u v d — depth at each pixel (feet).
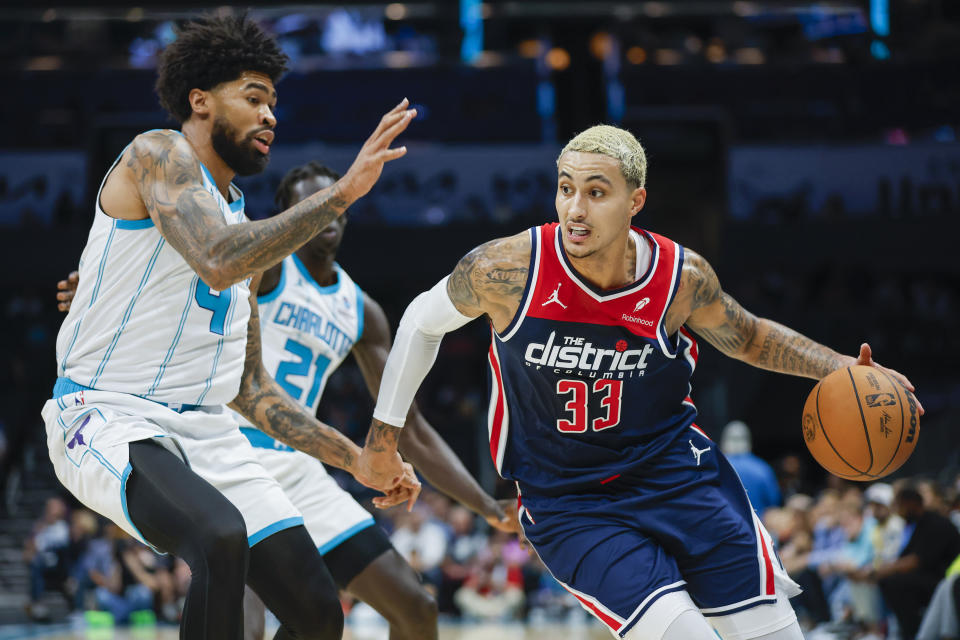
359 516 21.49
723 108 130.21
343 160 114.73
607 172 15.46
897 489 41.86
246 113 16.74
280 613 17.21
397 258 117.08
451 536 72.84
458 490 22.06
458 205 117.08
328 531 21.27
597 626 64.54
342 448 18.57
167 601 68.95
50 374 114.32
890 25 116.88
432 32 133.49
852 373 17.78
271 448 21.48
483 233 115.96
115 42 131.44
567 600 71.46
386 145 14.80
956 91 124.77
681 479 16.97
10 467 98.07
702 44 137.08
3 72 125.80
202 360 16.85
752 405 109.81
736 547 16.48
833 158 115.75
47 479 100.48
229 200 17.51
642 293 16.14
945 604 35.22
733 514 16.84
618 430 16.92
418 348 17.39
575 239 15.62
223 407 18.24
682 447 17.30
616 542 16.28
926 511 41.04
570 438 16.96
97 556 70.54
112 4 99.60
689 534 16.61
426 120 128.88
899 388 17.60
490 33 135.03
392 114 14.79
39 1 100.48
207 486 15.12
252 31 16.88
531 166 117.19
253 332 18.58
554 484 17.20
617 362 16.40
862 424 17.37
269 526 17.10
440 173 117.70
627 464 16.90
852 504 53.72
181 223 15.21
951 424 78.74
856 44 128.67
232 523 14.58
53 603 75.72
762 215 115.96
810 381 107.76
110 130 121.70
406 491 18.90
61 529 75.61
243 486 17.22
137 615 67.87
